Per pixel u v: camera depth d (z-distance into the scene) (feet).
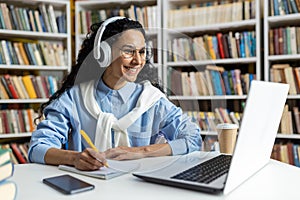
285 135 8.57
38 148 3.43
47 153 3.34
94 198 2.25
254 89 2.10
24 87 9.41
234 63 9.50
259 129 2.47
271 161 3.45
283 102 2.91
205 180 2.48
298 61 9.01
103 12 9.95
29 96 9.45
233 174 2.29
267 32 8.69
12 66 9.15
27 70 9.91
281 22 8.95
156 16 9.59
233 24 8.96
